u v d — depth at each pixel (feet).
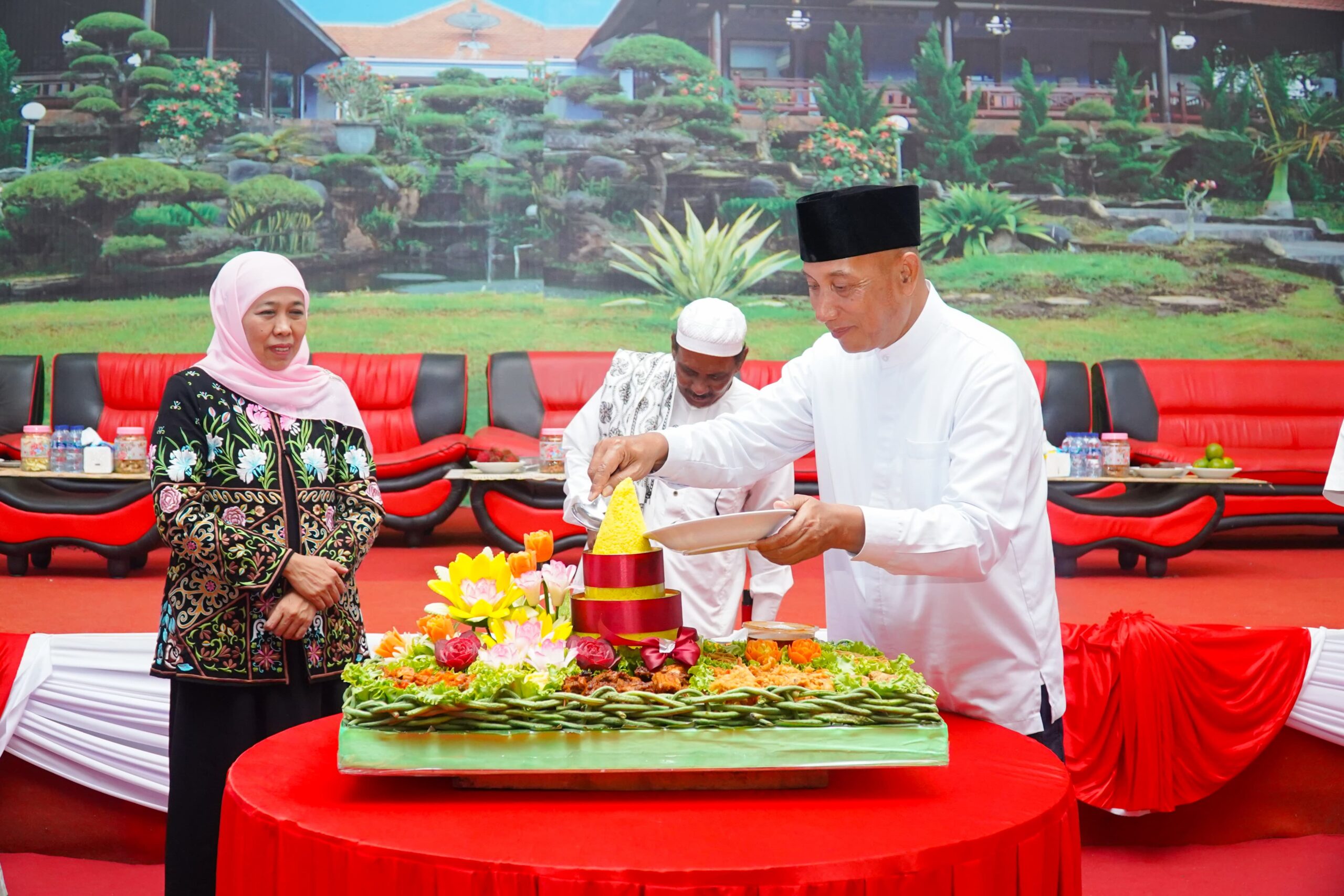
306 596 6.36
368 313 26.07
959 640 5.73
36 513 15.58
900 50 26.17
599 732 4.25
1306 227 25.79
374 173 26.09
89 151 25.55
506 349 26.25
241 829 4.27
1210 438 21.11
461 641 4.45
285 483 6.59
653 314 26.40
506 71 26.16
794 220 26.37
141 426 20.43
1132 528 15.84
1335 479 8.00
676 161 26.30
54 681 9.30
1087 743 9.24
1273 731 9.35
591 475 6.04
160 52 25.59
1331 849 9.54
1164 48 25.85
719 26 26.18
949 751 4.99
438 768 4.24
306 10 25.84
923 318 5.72
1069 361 22.57
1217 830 9.81
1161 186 25.86
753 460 6.50
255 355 6.72
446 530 21.50
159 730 9.47
